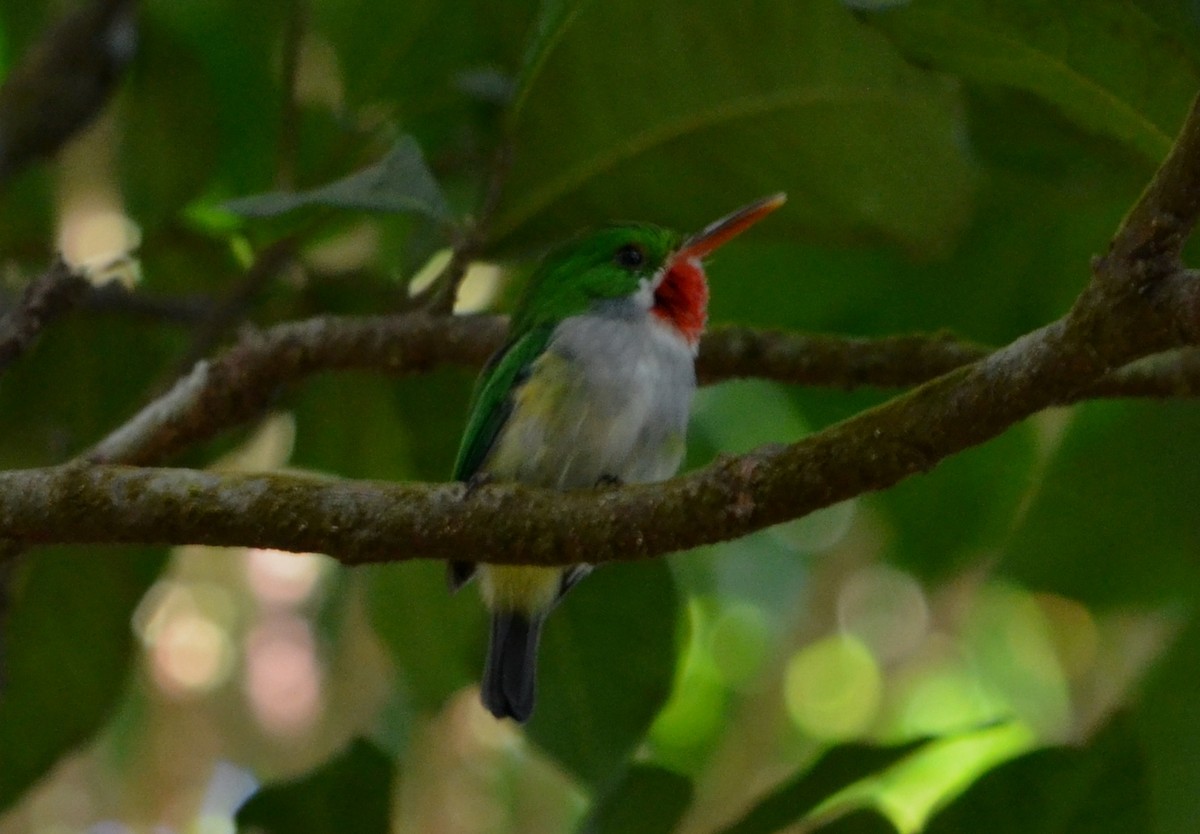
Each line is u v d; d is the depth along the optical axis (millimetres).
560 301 6734
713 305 8539
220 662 12789
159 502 4742
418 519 4742
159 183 8414
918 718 12828
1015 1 5594
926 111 6941
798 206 7422
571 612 7441
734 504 4551
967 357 6715
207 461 8203
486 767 12289
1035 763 6117
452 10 8320
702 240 6965
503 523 4727
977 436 4340
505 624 6859
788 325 8578
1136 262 4043
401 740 10891
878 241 7520
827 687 12852
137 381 8539
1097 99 5953
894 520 8344
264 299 8359
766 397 10203
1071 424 7535
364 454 8328
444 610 8484
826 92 6918
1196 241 6832
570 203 7281
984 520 8242
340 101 8617
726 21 6750
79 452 8531
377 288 8055
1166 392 5973
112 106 9445
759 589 12266
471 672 8500
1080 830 6086
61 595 7672
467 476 6617
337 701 12602
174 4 8984
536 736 7449
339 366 6777
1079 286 8055
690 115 7023
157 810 12922
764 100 6965
